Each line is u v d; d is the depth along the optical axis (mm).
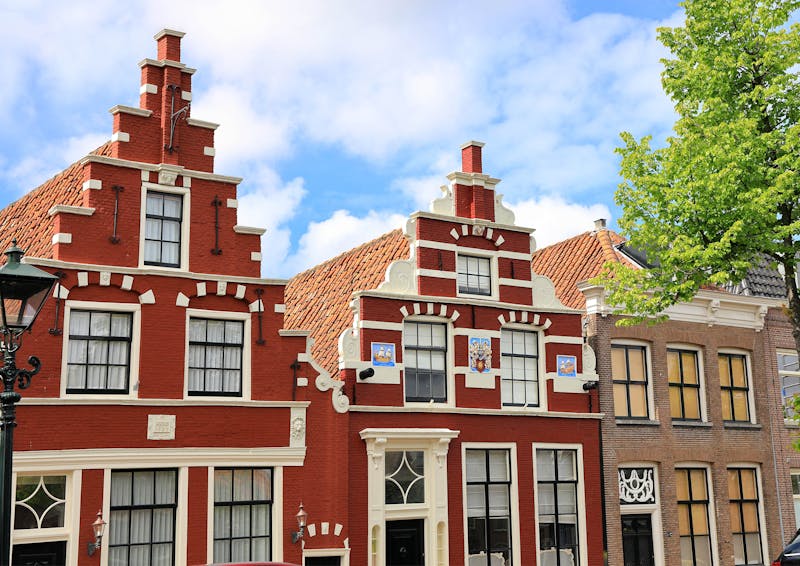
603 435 24141
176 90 19672
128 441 17750
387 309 21531
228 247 19688
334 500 19781
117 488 17750
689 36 20938
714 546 25547
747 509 26609
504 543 22297
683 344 26359
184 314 18828
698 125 20203
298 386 19812
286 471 19438
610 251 25969
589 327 24859
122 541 17641
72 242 17938
